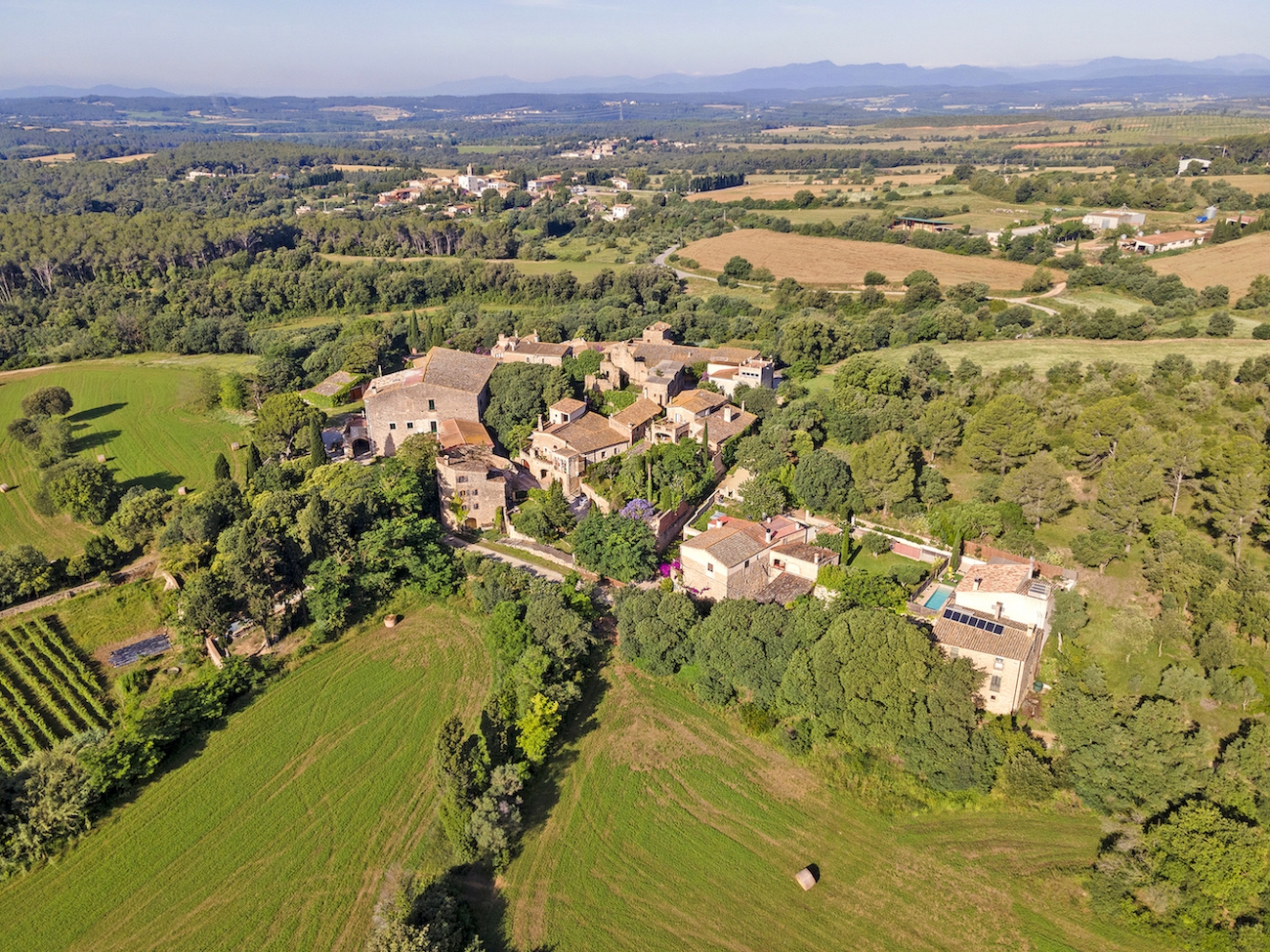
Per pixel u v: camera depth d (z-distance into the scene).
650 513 96.25
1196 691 68.69
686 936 56.22
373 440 124.38
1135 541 87.50
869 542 90.94
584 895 59.06
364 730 73.81
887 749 69.56
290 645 85.62
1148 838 59.25
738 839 63.19
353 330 190.75
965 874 59.97
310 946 55.16
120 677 81.88
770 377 140.25
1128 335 160.88
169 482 124.44
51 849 62.75
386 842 62.81
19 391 166.00
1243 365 126.88
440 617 90.25
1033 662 71.62
